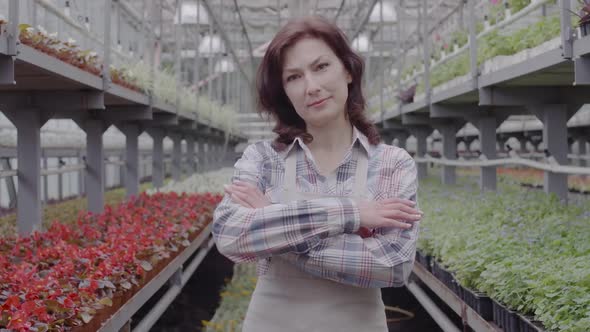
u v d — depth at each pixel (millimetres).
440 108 7352
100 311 2773
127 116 6566
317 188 1670
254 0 18656
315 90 1604
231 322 5312
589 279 2500
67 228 4379
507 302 2807
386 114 10688
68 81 4293
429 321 5332
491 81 4938
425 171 11406
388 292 6363
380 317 1641
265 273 1661
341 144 1721
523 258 3047
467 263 3414
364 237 1591
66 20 4840
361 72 1712
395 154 1692
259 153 1740
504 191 7199
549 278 2570
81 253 3498
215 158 18062
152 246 4023
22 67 3553
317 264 1512
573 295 2389
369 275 1504
